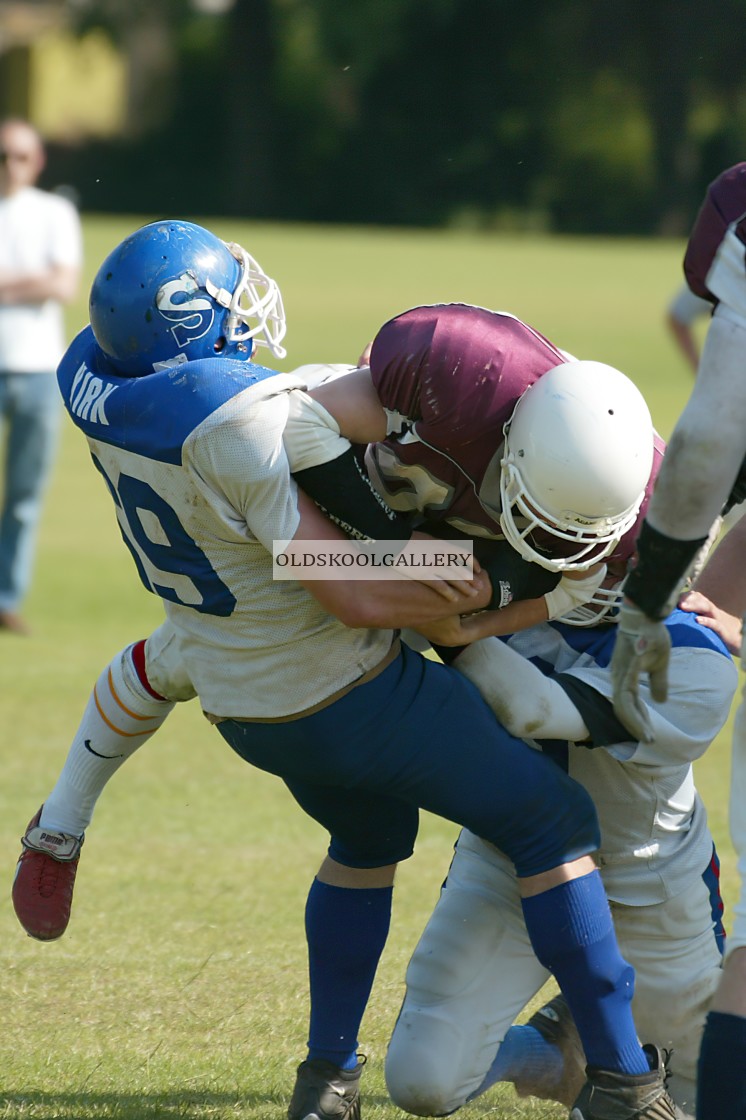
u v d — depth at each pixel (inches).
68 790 507.2
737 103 6722.4
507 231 6737.2
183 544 428.1
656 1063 450.9
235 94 6899.6
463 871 481.7
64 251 1194.6
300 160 6939.0
